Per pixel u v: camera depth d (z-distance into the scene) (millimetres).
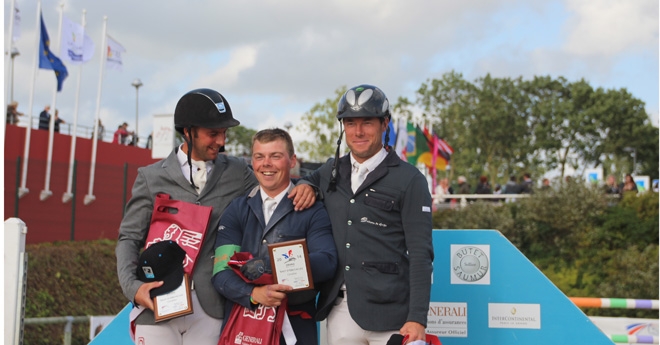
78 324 15320
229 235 3744
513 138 59156
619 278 20406
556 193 23188
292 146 3799
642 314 19406
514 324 4621
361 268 3625
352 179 3768
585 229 22562
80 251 16906
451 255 4695
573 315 4582
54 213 18375
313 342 3689
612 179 25375
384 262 3629
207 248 3814
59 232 18422
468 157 57000
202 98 3783
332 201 3764
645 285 19688
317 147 38000
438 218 24047
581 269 21734
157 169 3895
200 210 3748
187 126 3777
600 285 20422
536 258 22672
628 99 59188
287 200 3750
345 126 3719
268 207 3771
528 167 59344
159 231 3742
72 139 21047
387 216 3645
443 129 60344
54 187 18531
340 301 3703
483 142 59219
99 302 16438
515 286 4645
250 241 3730
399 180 3664
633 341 6645
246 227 3758
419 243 3572
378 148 3754
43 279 15250
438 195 26469
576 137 59656
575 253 22328
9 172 17109
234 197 3943
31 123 18766
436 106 61656
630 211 22578
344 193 3742
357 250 3645
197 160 3904
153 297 3551
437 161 29438
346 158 3840
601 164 60062
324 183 3859
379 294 3584
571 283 21312
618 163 59000
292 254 3443
